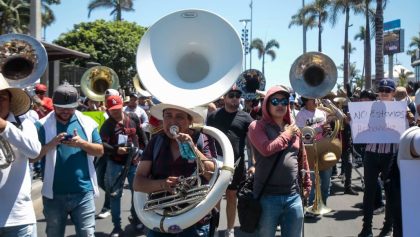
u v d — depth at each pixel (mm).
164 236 3281
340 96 10633
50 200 4129
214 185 3084
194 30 3186
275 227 4016
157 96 3061
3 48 5645
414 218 2949
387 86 5645
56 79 14664
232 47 3125
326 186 7133
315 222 6828
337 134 6996
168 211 3152
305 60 7016
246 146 6359
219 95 3039
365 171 5777
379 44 26578
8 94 3543
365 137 5266
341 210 7574
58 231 4168
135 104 9523
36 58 5762
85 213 4164
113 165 6047
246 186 4238
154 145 3369
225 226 6594
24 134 3379
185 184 3104
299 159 4211
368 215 5750
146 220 3170
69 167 4129
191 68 3244
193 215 3041
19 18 38812
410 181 2969
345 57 39500
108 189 6055
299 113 6992
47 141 4129
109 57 35625
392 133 5234
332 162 6758
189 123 3223
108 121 5973
